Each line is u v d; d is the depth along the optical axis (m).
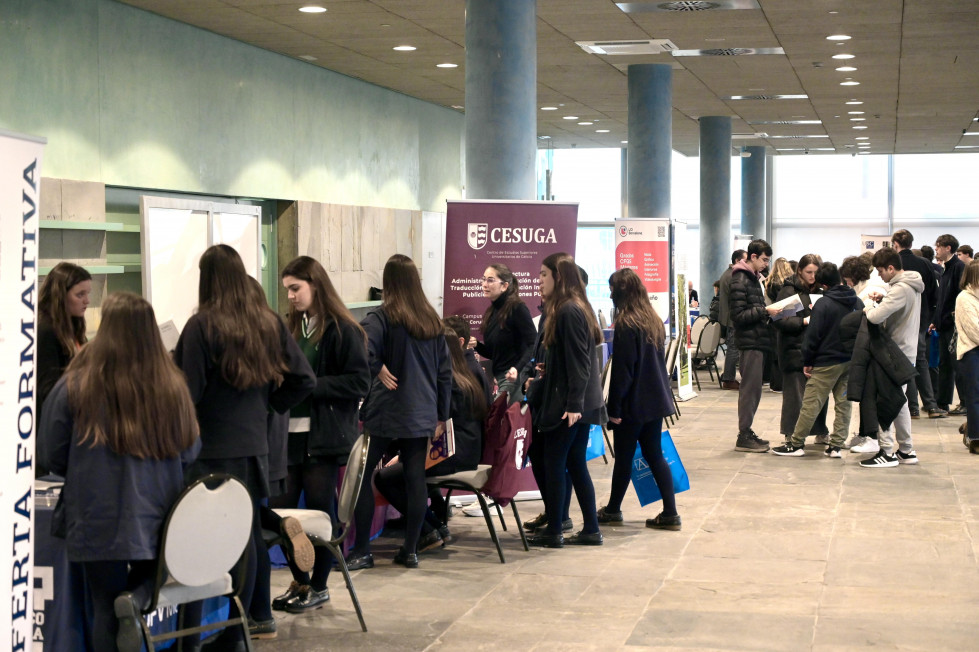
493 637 4.27
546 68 12.66
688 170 25.56
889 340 7.93
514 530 6.21
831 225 24.91
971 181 24.17
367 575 5.20
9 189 2.64
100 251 8.27
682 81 13.72
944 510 6.62
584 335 5.38
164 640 3.48
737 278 8.85
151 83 9.10
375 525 5.93
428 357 5.15
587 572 5.25
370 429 5.13
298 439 4.71
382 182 13.83
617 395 5.95
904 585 5.00
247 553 3.85
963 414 10.93
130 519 3.21
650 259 11.61
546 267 5.55
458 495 6.88
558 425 5.49
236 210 7.81
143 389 3.22
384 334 5.07
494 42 7.80
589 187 25.19
